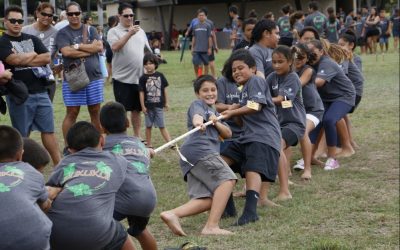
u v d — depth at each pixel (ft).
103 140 13.78
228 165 19.40
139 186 14.33
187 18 140.26
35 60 22.18
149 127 30.04
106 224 12.79
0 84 20.93
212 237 17.62
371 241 17.51
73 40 25.99
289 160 24.25
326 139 26.45
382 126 34.65
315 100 24.85
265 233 18.04
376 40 88.53
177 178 24.75
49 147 23.70
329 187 23.30
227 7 138.41
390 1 172.65
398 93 46.19
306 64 26.45
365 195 22.08
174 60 89.81
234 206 19.89
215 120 18.20
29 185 11.55
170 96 47.34
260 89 19.29
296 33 33.58
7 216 11.11
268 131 19.44
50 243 12.61
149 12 139.44
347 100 27.07
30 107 22.89
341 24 101.35
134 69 29.58
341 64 28.45
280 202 21.25
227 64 20.76
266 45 23.44
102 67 27.43
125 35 29.19
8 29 22.21
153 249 15.46
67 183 12.73
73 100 26.58
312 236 17.84
